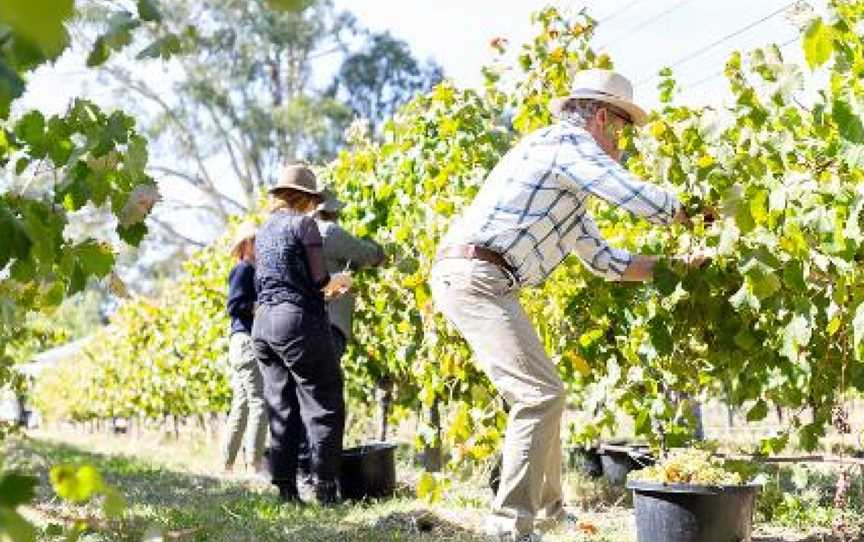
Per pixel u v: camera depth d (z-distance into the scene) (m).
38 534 2.13
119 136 1.86
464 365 4.62
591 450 5.58
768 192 2.99
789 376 3.53
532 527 3.16
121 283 2.02
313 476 4.67
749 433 8.26
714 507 3.25
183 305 11.77
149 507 4.86
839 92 2.87
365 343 6.50
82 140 1.91
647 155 3.36
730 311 3.44
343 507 4.53
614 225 4.09
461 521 3.95
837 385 3.55
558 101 3.28
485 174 4.86
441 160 5.32
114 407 17.33
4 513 0.68
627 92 3.21
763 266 2.99
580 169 3.02
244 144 27.58
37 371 27.56
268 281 4.60
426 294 4.72
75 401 22.09
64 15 0.45
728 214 2.98
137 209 1.86
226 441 6.59
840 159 2.77
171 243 28.98
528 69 4.67
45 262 1.84
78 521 1.27
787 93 2.90
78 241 2.03
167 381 12.78
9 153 1.88
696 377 3.99
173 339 12.45
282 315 4.53
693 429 4.21
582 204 3.17
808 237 3.09
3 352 3.13
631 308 3.90
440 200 4.79
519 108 4.74
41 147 1.85
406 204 5.74
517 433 3.13
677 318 3.57
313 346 4.51
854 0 2.78
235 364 5.96
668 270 3.29
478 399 4.17
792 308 3.20
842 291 3.04
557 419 3.13
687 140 3.31
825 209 2.89
